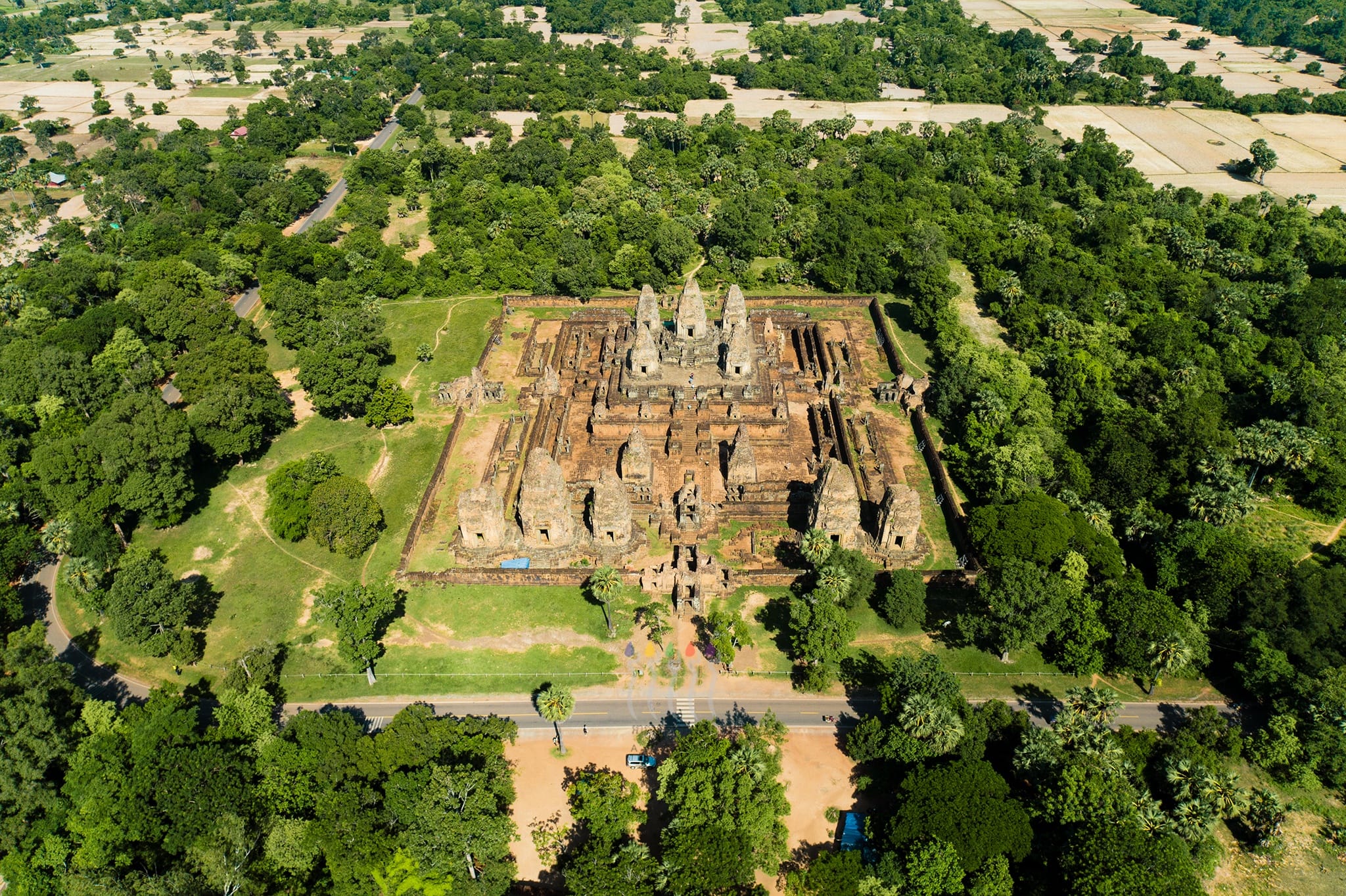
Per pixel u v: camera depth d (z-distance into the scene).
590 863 81.06
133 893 78.38
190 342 165.88
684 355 159.25
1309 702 94.25
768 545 125.06
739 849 80.44
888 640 111.31
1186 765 86.38
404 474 140.88
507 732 95.38
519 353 175.00
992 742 94.69
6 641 108.31
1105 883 75.62
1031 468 127.06
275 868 82.75
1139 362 153.38
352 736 91.06
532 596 118.00
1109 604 104.25
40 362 146.62
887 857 81.62
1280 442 128.50
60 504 120.88
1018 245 198.00
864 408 156.38
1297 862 84.94
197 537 129.25
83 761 88.94
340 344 152.88
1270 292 177.75
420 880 80.62
